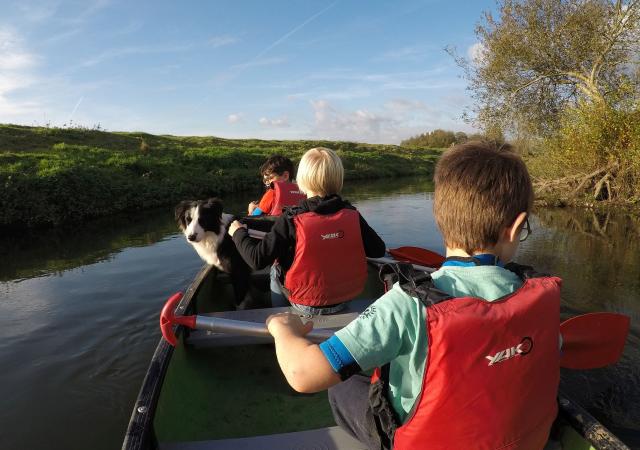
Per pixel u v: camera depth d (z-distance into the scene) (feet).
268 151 76.13
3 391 9.94
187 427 7.20
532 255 19.58
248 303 12.51
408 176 79.25
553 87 41.34
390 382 3.97
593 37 36.60
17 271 18.43
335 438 5.88
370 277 13.38
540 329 3.69
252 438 5.95
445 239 4.19
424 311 3.47
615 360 6.44
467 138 4.66
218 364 8.86
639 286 15.23
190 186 44.42
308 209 8.77
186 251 21.21
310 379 3.56
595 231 25.08
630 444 8.10
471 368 3.43
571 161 36.17
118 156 47.65
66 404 9.53
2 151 44.70
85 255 20.94
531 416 3.85
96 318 13.55
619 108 33.22
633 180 32.32
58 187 31.35
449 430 3.59
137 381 10.36
